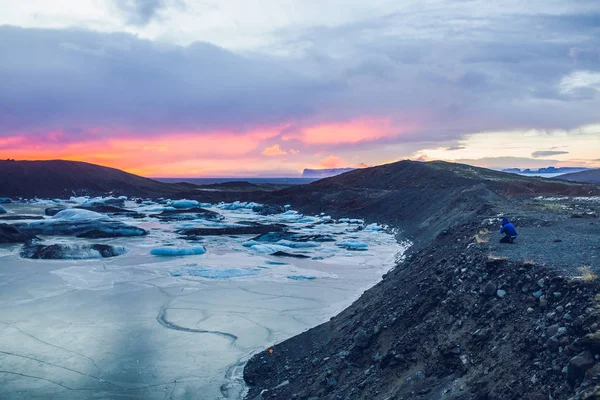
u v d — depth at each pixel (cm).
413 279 1354
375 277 2595
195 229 4681
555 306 772
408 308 1075
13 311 1980
